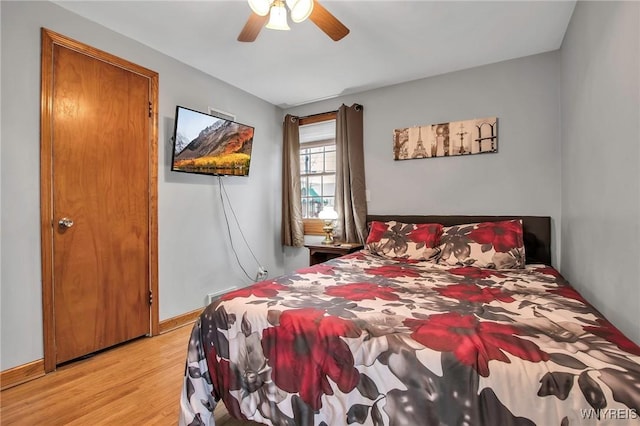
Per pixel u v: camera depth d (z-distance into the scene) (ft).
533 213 8.57
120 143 7.53
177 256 8.93
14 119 5.83
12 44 5.79
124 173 7.63
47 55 6.23
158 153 8.39
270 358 3.95
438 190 9.91
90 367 6.49
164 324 8.51
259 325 4.12
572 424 2.42
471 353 2.96
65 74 6.53
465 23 7.01
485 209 9.21
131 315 7.79
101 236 7.18
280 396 3.82
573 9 6.44
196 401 4.33
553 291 5.11
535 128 8.50
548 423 2.49
